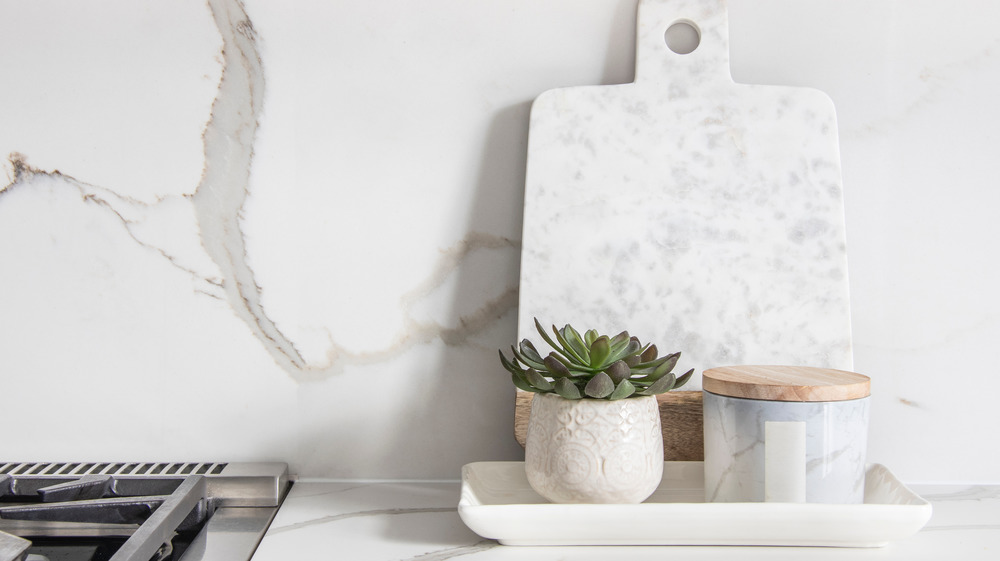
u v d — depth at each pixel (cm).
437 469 79
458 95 77
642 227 75
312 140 77
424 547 61
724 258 75
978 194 77
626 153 75
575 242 75
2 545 51
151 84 76
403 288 78
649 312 75
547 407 62
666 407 74
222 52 76
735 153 75
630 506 58
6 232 77
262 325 78
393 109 77
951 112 77
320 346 78
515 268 78
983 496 74
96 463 78
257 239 77
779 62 77
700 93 75
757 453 60
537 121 75
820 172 74
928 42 76
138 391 78
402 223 77
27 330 77
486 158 77
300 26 76
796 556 59
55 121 76
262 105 77
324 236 77
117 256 77
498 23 77
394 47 77
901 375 78
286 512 70
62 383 78
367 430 79
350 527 66
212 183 77
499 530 59
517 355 65
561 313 75
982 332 77
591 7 77
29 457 78
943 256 77
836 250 74
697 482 72
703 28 75
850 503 60
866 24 76
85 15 76
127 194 77
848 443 59
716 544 60
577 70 77
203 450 78
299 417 78
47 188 77
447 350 78
